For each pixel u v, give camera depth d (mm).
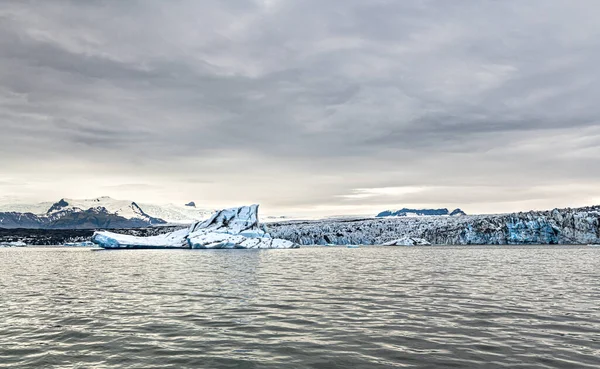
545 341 15023
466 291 27984
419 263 58469
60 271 47031
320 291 28328
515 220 185375
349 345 14672
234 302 23812
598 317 19141
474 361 12805
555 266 51438
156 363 12922
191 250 120062
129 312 20953
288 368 12336
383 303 23188
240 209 139625
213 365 12688
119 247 123375
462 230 196000
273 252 105562
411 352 13789
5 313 20922
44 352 14172
